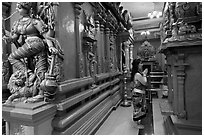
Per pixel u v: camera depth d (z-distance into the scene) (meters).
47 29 1.66
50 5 1.66
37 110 1.44
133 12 7.37
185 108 1.85
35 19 1.70
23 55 1.68
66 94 1.90
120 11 4.90
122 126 2.76
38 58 1.73
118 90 4.64
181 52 1.81
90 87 2.58
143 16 7.99
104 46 3.86
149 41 9.46
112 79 4.22
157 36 8.80
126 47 6.73
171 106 2.40
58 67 1.66
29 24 1.67
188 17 1.97
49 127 1.67
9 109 1.53
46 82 1.53
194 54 1.77
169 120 2.29
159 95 4.85
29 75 1.77
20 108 1.48
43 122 1.57
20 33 1.70
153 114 3.18
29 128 1.52
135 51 9.70
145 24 8.73
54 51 1.58
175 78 2.01
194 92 1.80
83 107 2.22
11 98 1.68
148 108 3.79
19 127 1.61
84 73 2.48
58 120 1.71
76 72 2.19
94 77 2.92
